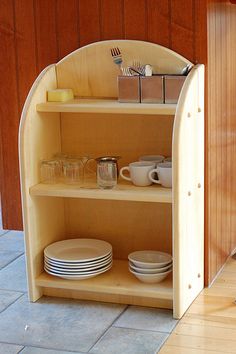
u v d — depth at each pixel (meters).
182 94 2.72
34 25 3.52
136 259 3.03
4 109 3.78
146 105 2.82
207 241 3.08
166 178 2.88
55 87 3.09
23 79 3.66
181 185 2.73
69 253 3.07
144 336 2.67
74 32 3.08
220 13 3.05
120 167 3.14
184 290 2.85
